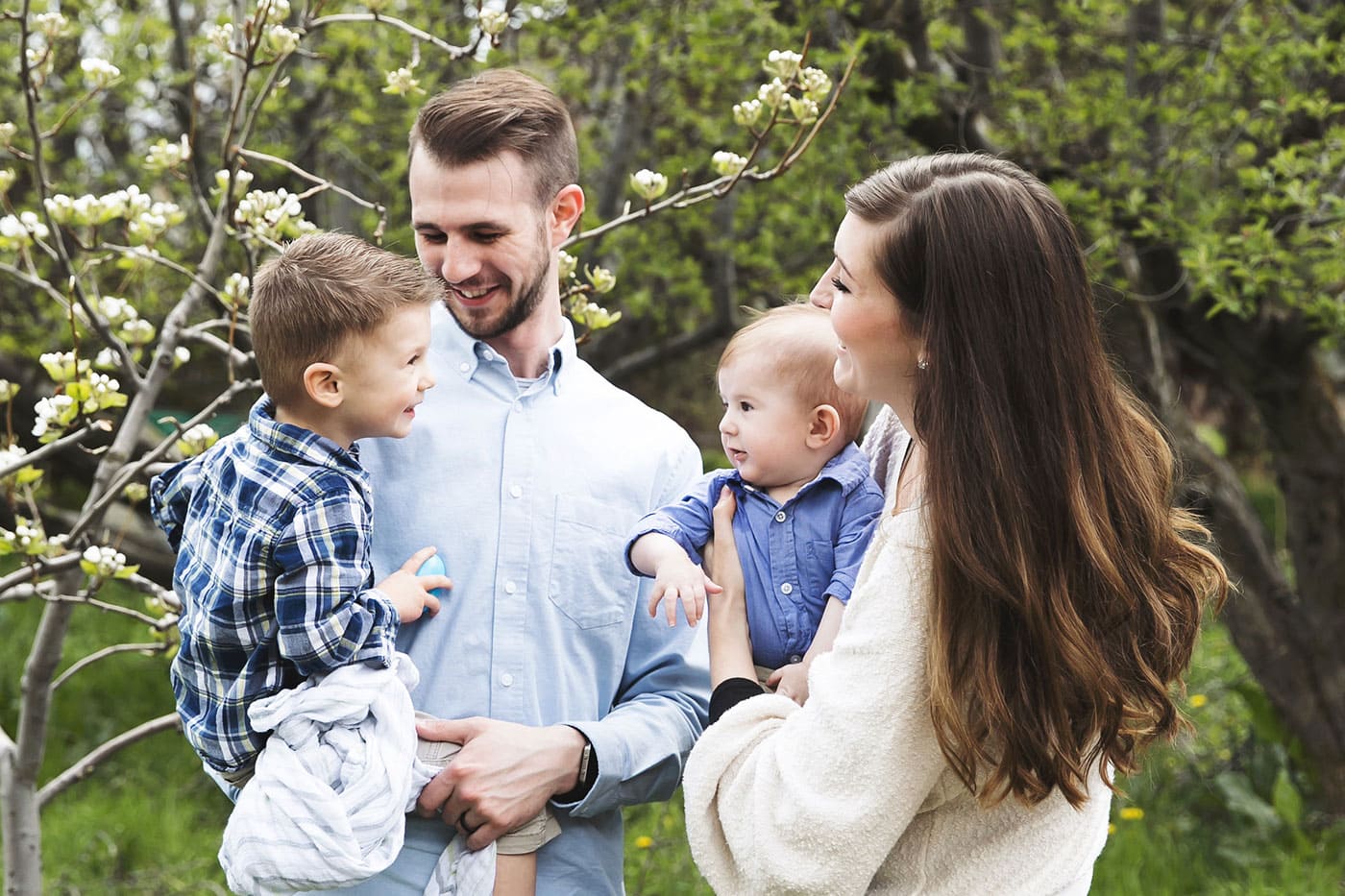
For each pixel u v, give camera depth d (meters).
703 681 2.17
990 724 1.51
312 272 1.76
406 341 1.79
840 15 4.46
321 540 1.73
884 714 1.54
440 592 1.95
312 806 1.70
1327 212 3.94
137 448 4.81
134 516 5.09
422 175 1.92
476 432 2.00
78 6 4.73
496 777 1.86
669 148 5.54
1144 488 1.60
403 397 1.80
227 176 2.50
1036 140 4.70
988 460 1.50
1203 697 5.45
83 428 2.34
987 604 1.51
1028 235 1.53
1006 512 1.50
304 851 1.69
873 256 1.58
